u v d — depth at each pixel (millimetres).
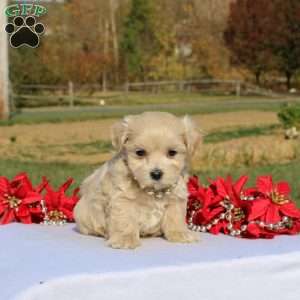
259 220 1102
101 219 1067
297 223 1130
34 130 4773
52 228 1174
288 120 4398
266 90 7941
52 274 859
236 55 8055
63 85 7289
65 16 7363
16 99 6672
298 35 7906
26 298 817
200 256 946
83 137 4414
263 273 938
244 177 1163
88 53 7570
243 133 4297
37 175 3000
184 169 1075
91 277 851
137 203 1035
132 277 867
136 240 1020
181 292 894
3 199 1232
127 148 1033
